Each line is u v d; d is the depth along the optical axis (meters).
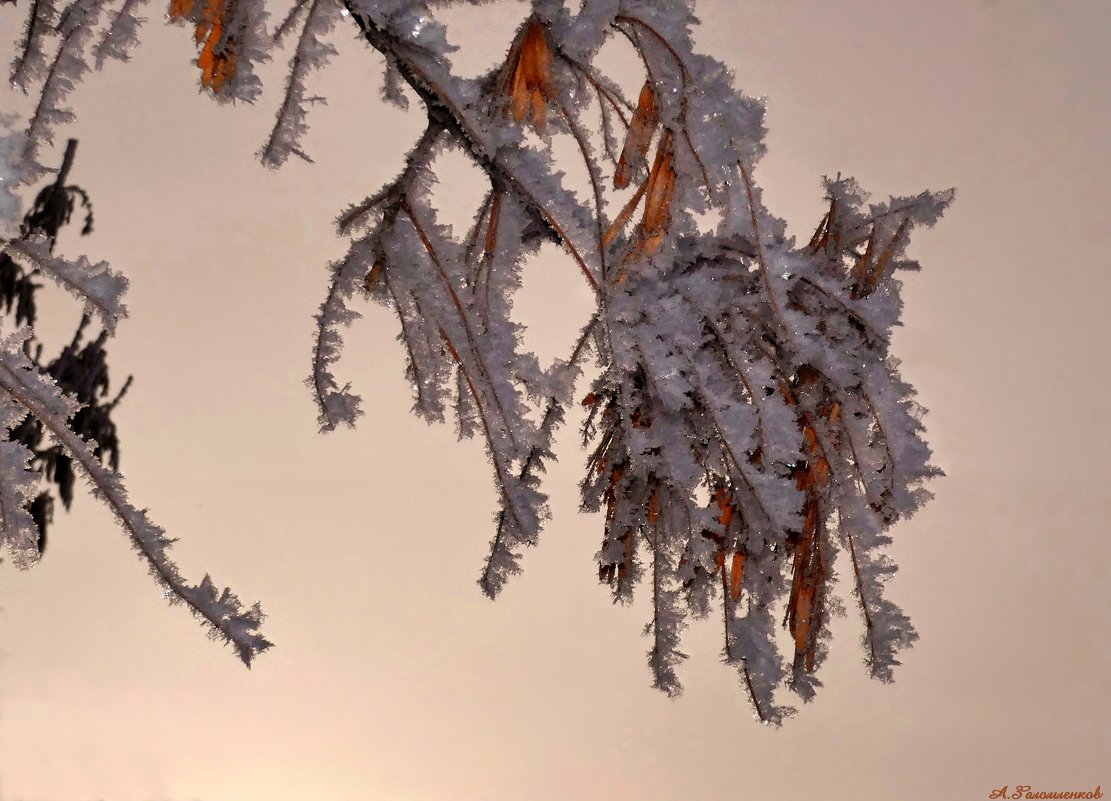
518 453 1.48
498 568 1.53
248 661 1.45
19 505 1.46
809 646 1.53
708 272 1.52
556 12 1.47
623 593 1.55
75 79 1.57
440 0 1.50
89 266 1.46
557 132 1.52
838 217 1.55
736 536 1.54
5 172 1.44
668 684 1.54
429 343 1.52
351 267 1.50
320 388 1.53
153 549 1.46
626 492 1.54
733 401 1.49
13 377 1.45
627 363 1.48
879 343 1.54
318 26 1.51
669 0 1.47
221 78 1.49
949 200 1.55
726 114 1.45
